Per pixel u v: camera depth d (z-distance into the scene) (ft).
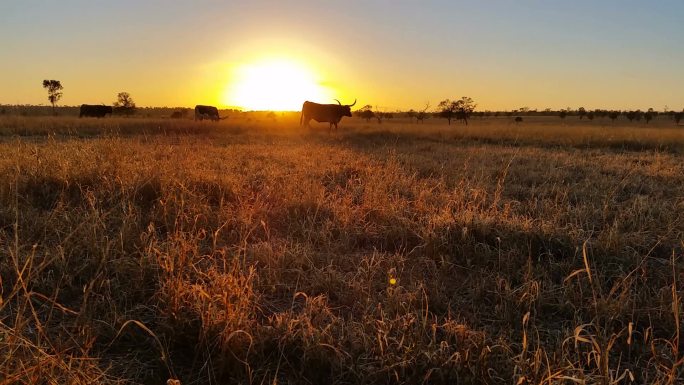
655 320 9.13
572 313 9.51
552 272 11.50
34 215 13.44
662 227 15.12
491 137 65.26
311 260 11.61
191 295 8.71
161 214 14.20
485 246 12.63
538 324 9.14
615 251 12.64
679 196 20.68
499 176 25.94
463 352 7.26
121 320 8.07
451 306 9.81
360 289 9.84
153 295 9.16
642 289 10.25
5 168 18.11
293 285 10.46
